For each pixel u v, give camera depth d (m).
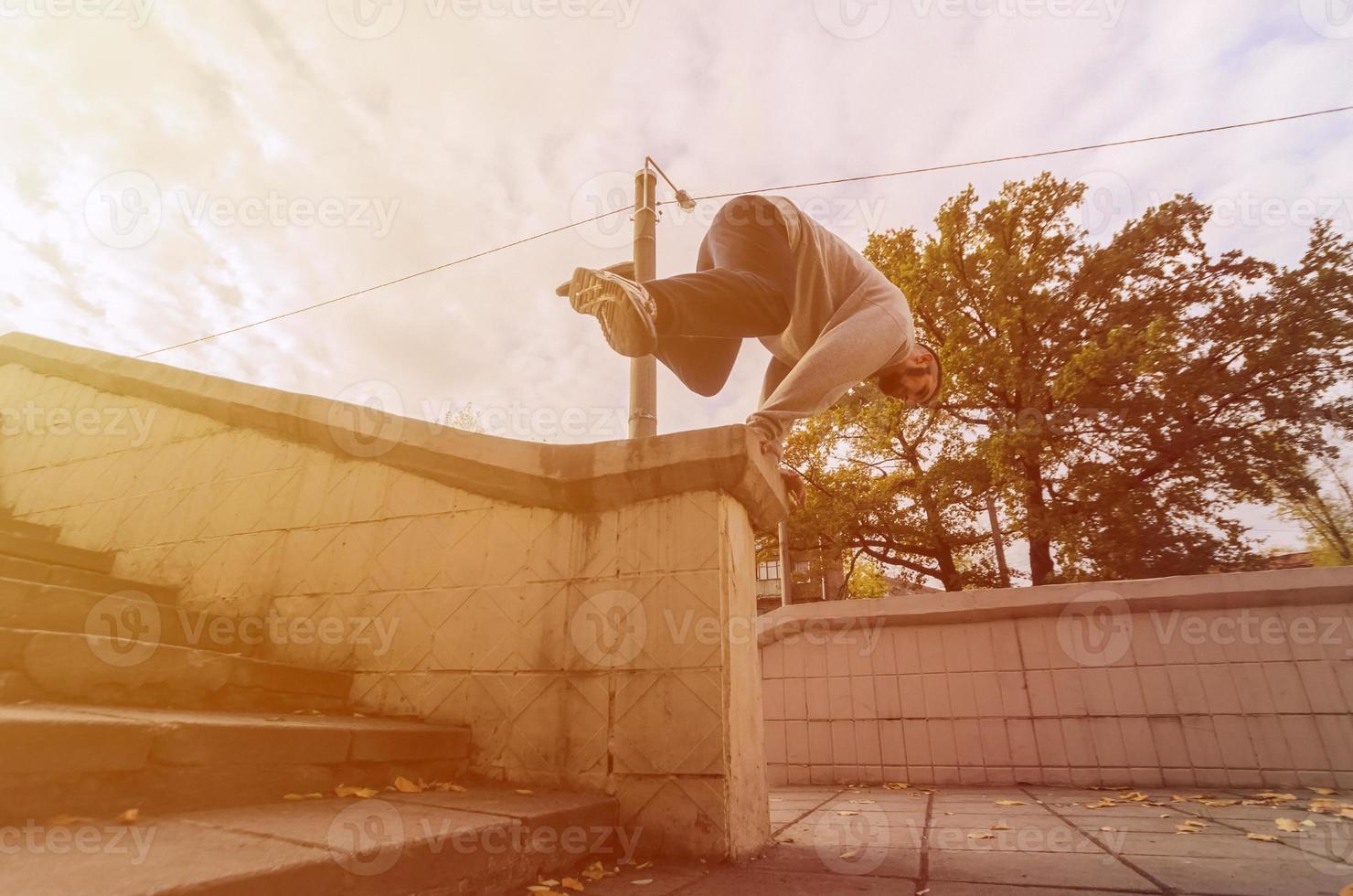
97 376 4.89
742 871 2.13
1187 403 14.21
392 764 2.36
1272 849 2.51
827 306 3.19
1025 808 3.89
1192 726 5.14
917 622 6.09
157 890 1.06
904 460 17.61
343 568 3.38
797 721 6.16
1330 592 5.02
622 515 2.80
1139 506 13.97
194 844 1.37
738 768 2.45
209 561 3.80
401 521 3.33
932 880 2.03
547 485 2.90
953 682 5.86
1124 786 5.15
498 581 2.97
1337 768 4.75
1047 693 5.58
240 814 1.70
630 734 2.50
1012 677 5.71
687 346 3.24
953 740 5.71
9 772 1.41
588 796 2.40
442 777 2.57
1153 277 15.67
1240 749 5.00
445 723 2.82
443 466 3.26
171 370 4.54
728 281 2.72
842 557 17.67
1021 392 15.60
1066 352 15.49
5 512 4.81
